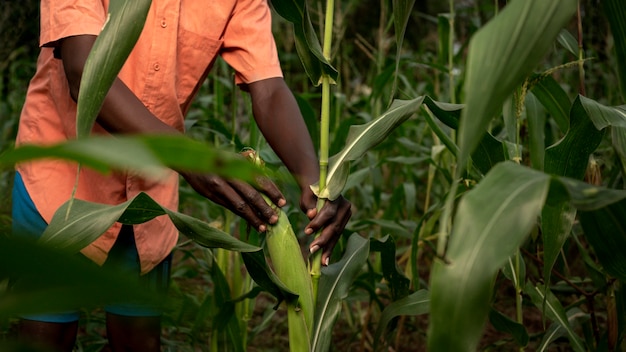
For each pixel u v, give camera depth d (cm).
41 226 171
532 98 183
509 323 162
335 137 241
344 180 132
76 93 144
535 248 210
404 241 366
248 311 225
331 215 134
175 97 173
